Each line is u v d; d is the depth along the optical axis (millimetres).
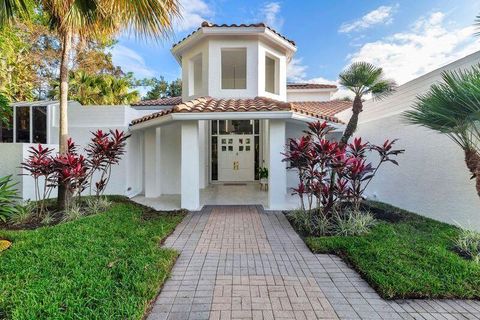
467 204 6156
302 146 7098
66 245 5188
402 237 5750
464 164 6242
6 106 9930
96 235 5844
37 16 9289
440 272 4207
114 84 21828
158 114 9781
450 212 6629
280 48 13438
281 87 13633
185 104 9406
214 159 16156
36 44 21625
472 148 5250
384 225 6652
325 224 6664
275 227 7266
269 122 9289
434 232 6004
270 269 4738
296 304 3672
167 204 10273
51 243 5250
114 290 3656
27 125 11547
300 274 4543
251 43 12273
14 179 8227
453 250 5121
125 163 11227
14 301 3260
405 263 4512
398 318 3381
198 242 6105
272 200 9312
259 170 14961
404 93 8398
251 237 6453
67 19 6996
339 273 4582
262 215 8547
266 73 14555
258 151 16141
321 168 7148
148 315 3400
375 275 4180
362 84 7996
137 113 12586
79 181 7855
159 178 12250
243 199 11250
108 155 8602
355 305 3656
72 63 23453
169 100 16219
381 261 4605
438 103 5109
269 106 8883
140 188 12812
